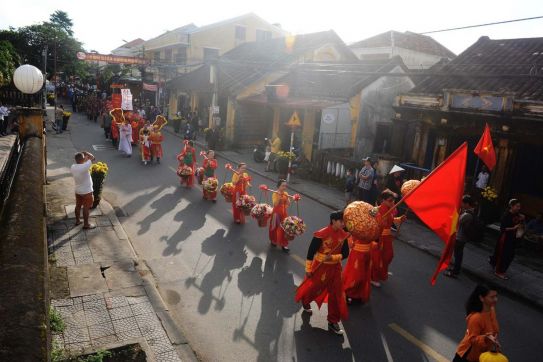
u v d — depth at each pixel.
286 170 15.84
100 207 10.19
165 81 32.66
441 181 5.12
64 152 17.30
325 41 22.86
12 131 20.58
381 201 7.51
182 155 13.59
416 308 6.91
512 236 8.23
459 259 8.26
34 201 3.89
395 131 14.08
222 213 10.92
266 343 5.58
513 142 11.14
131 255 7.74
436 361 5.52
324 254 5.85
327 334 5.92
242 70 24.55
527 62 13.43
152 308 6.01
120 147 17.75
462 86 13.07
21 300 2.18
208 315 6.14
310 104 17.48
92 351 4.78
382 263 7.52
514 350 6.02
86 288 6.39
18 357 1.80
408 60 32.12
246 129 23.16
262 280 7.35
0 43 24.62
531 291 7.91
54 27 41.66
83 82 52.00
